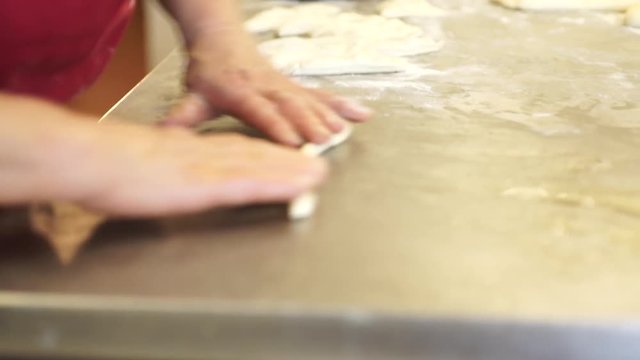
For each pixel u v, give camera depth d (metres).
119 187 0.51
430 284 0.46
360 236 0.52
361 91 0.85
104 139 0.51
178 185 0.51
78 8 0.85
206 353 0.43
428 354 0.43
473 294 0.45
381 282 0.46
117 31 0.98
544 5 1.17
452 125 0.74
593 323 0.42
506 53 0.99
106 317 0.44
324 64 0.90
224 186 0.52
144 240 0.51
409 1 1.18
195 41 0.78
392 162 0.65
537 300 0.45
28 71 0.87
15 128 0.49
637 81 0.88
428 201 0.58
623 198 0.59
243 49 0.76
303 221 0.54
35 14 0.82
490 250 0.51
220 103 0.71
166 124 0.70
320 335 0.43
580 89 0.85
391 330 0.42
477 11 1.19
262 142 0.59
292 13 1.14
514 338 0.42
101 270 0.48
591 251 0.51
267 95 0.70
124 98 0.82
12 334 0.44
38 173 0.49
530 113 0.78
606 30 1.09
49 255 0.49
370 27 1.06
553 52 0.99
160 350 0.44
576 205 0.57
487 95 0.83
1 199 0.50
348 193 0.59
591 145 0.69
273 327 0.43
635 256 0.50
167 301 0.44
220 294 0.45
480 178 0.62
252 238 0.51
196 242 0.51
